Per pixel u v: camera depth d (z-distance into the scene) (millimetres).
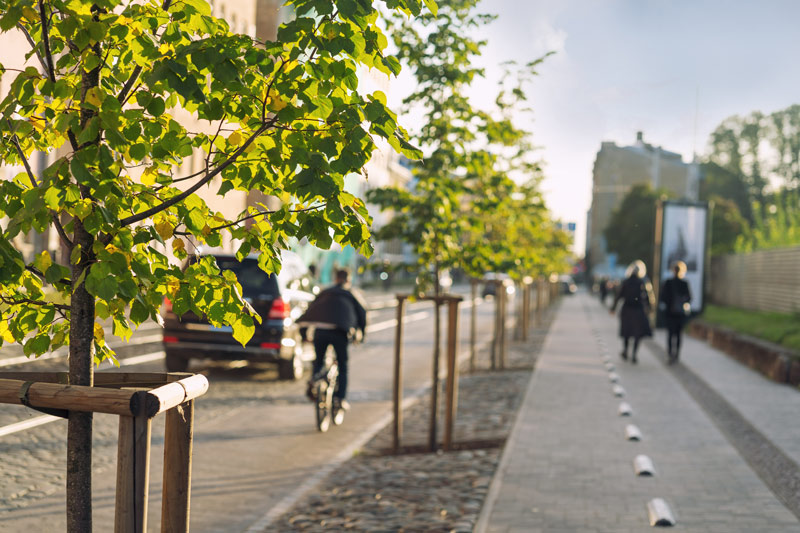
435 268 9367
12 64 2949
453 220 9258
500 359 17578
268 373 15781
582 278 120000
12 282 2803
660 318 31109
